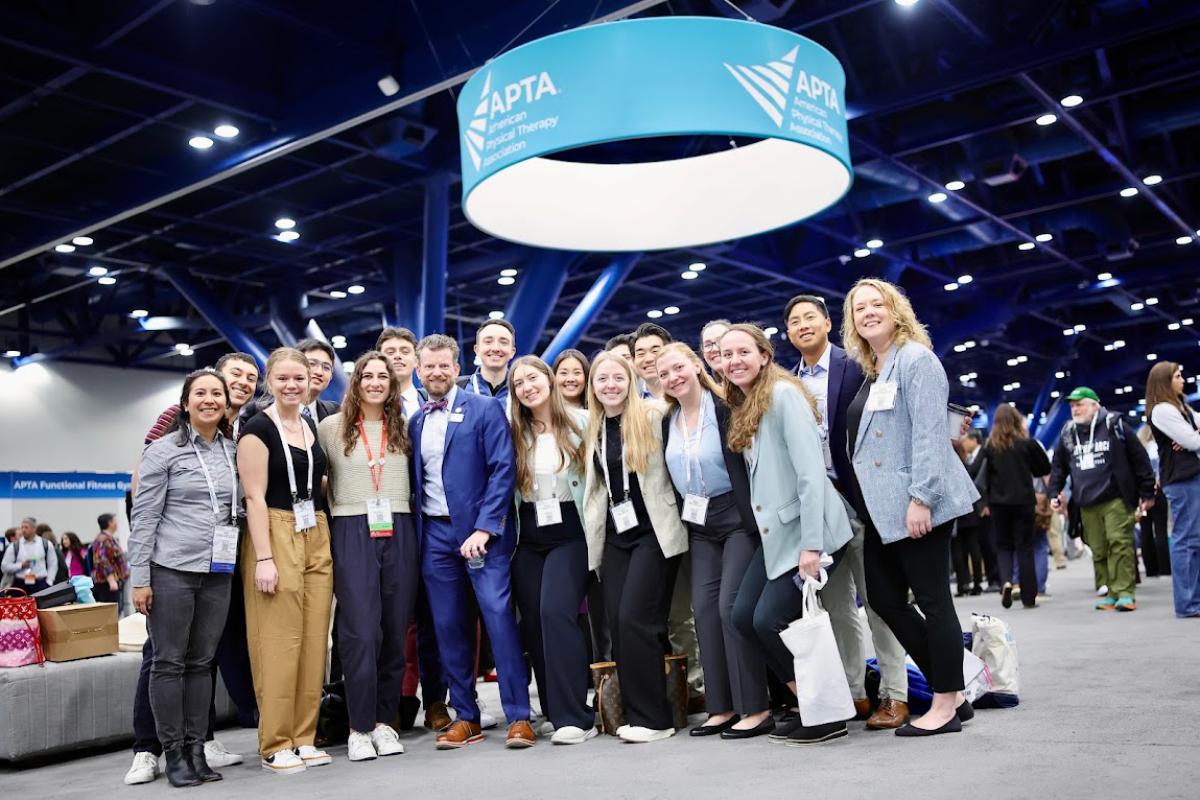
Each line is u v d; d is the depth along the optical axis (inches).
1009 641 139.9
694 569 141.5
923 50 346.6
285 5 272.4
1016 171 430.9
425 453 152.3
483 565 148.0
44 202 399.9
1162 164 455.2
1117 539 255.4
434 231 395.2
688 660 161.2
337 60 306.0
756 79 113.3
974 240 553.0
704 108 110.7
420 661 166.4
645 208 146.7
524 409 152.4
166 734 131.9
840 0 298.7
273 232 464.4
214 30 306.7
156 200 378.3
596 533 145.3
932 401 121.3
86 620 166.6
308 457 144.1
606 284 469.4
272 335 674.8
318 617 143.3
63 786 138.5
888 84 358.3
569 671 143.4
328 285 573.9
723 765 116.4
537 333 437.1
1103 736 114.6
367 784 122.5
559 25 254.2
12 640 158.9
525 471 150.5
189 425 140.9
